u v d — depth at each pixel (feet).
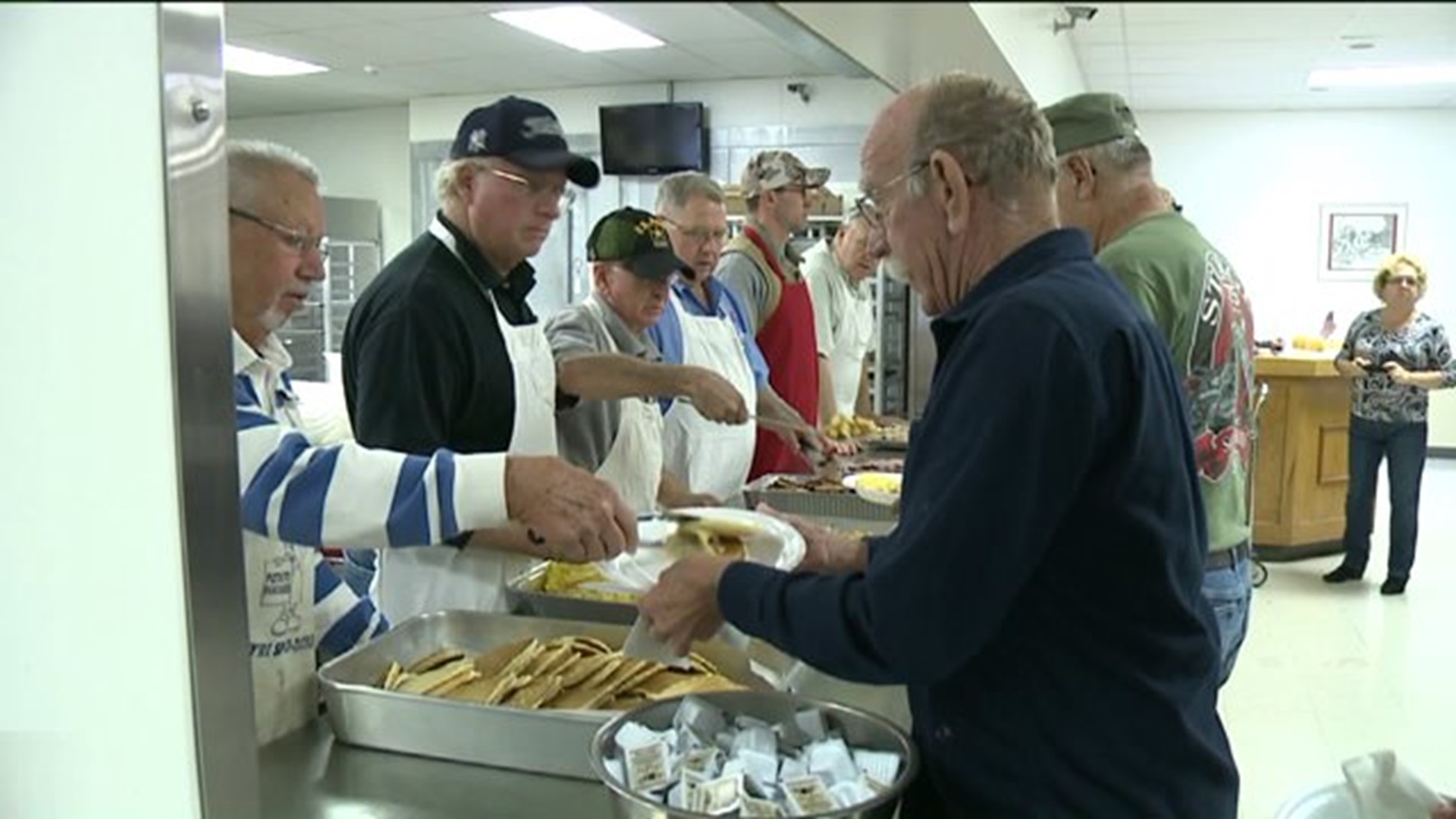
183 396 3.07
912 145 3.68
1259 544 19.38
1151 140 31.09
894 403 9.99
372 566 6.19
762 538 4.87
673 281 8.04
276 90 5.14
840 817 3.26
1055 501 3.22
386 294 5.50
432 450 5.32
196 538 3.14
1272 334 30.91
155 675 3.23
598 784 3.95
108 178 3.04
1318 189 30.19
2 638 3.38
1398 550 16.89
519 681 4.33
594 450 6.60
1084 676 3.54
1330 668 13.70
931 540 3.16
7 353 3.23
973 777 3.63
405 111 6.15
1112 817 3.55
